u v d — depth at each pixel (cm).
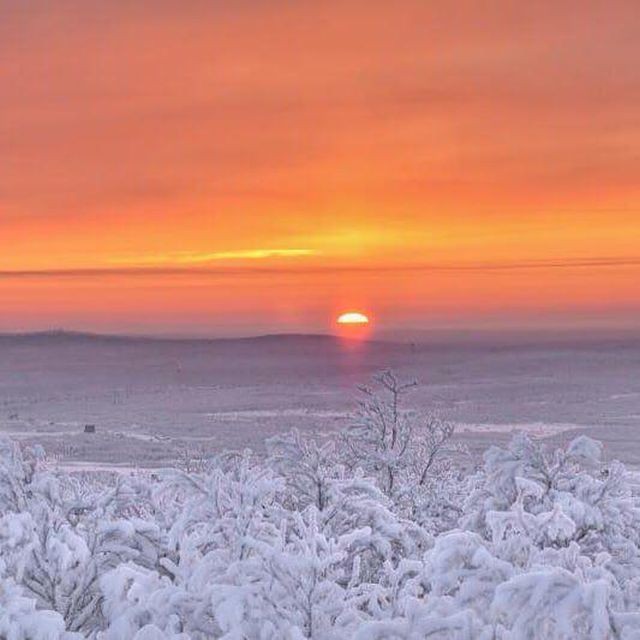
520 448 860
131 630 562
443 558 563
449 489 1182
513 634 497
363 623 523
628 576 600
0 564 582
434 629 518
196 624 566
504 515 634
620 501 789
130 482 825
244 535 657
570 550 584
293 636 527
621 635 483
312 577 571
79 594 629
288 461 868
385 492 1306
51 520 659
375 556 722
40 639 530
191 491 760
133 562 652
